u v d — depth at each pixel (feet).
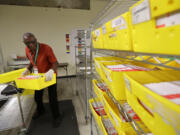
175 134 0.72
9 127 4.84
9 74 4.85
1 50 12.05
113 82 1.66
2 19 11.55
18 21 11.92
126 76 1.38
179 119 0.67
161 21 0.81
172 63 1.64
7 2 10.87
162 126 0.83
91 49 3.88
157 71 1.47
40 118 5.82
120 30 1.41
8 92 4.07
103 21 3.51
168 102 0.73
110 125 2.74
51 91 4.93
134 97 1.23
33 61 4.79
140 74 1.41
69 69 14.74
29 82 3.45
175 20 0.71
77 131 4.92
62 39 13.58
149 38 0.94
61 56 14.07
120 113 1.96
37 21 12.39
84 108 6.70
